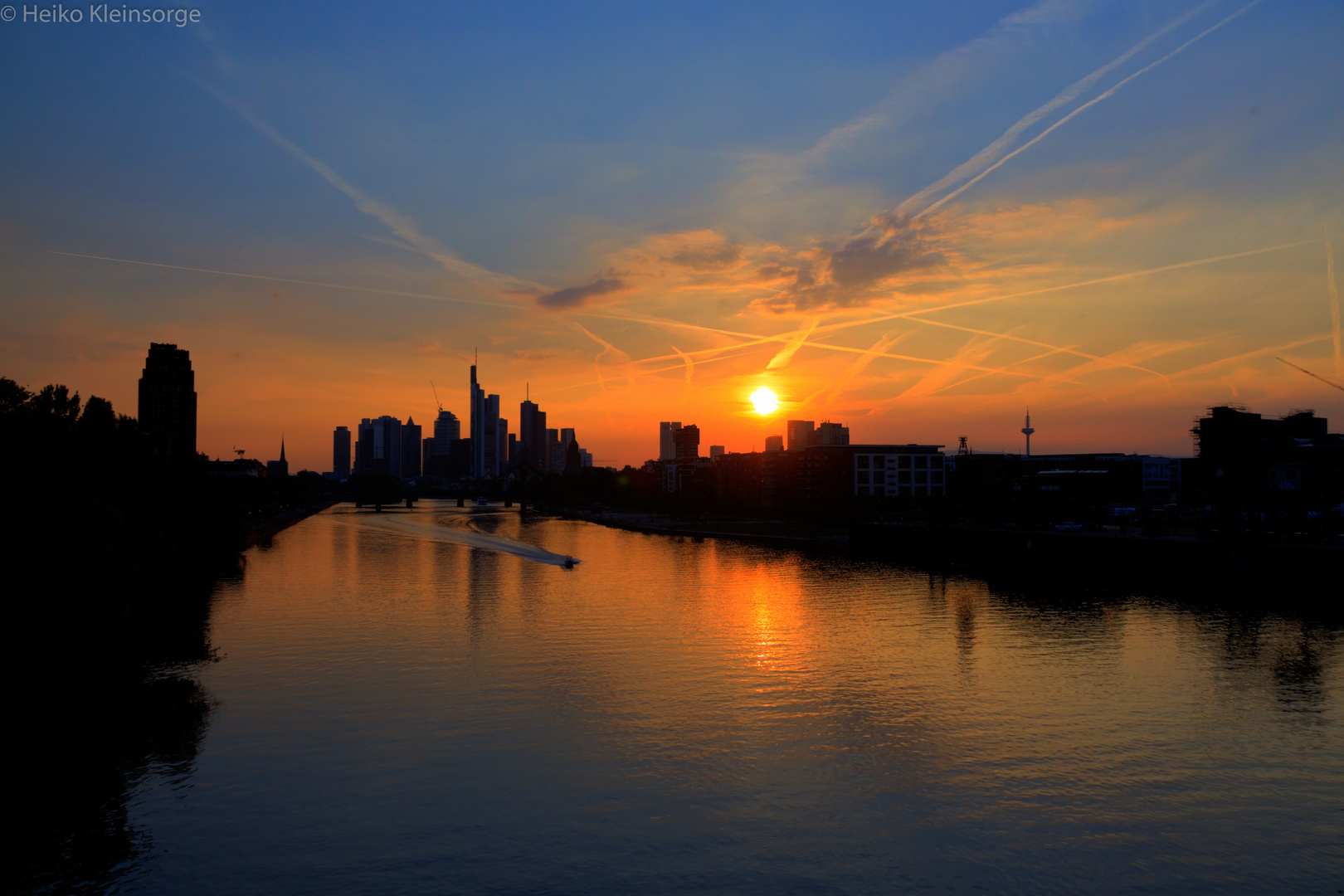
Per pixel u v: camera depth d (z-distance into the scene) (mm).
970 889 45188
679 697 77375
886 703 75812
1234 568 136875
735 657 93500
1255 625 110250
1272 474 199125
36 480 104438
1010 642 101000
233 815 52469
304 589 148250
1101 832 51250
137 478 144250
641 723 69812
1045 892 44906
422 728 68312
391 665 88938
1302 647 97312
